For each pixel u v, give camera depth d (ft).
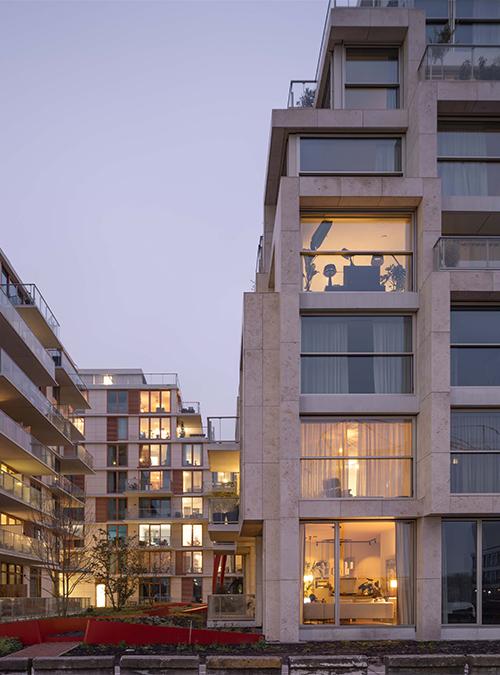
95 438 274.36
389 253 71.00
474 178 74.59
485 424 67.21
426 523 65.16
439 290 65.26
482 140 75.00
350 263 70.90
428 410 65.05
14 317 129.70
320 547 67.05
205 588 261.24
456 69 72.95
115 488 271.49
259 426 69.72
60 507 159.33
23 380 135.03
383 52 77.46
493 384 68.08
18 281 156.04
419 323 68.80
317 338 70.03
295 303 68.28
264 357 70.74
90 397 277.64
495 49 73.20
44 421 155.12
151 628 61.00
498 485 66.13
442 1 79.20
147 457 273.13
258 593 88.79
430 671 39.04
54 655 56.13
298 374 67.62
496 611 65.05
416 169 71.00
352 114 73.97
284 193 69.36
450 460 66.28
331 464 68.44
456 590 65.26
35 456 143.95
